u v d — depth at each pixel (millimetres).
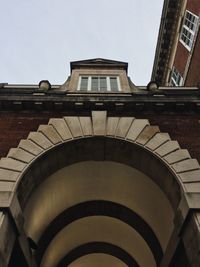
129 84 13375
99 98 10766
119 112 10602
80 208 13086
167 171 8812
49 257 13000
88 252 15461
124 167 10844
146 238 12688
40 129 9641
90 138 9547
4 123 10125
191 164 8625
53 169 10023
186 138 9719
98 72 14305
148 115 10602
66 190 11867
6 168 8438
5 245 7262
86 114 10539
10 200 7633
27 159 8773
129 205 12727
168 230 10758
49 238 12430
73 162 10438
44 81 12406
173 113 10688
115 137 9539
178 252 8609
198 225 7145
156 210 11312
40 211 11164
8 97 10719
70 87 12977
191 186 8031
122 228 13719
